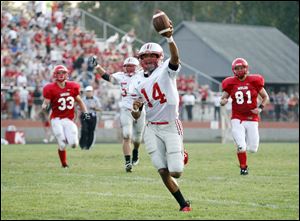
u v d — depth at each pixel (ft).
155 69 105.29
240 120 165.17
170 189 106.01
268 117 441.68
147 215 101.55
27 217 100.58
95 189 134.72
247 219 98.07
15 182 146.51
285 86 536.83
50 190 133.28
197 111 403.13
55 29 420.36
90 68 392.88
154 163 105.60
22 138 319.88
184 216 100.32
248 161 201.26
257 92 165.27
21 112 359.46
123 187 137.69
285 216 101.19
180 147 104.73
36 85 365.81
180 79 408.87
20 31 405.59
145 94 105.09
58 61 389.19
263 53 538.47
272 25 642.22
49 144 305.32
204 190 132.87
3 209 108.99
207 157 212.84
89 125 258.78
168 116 104.63
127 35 445.37
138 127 173.99
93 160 202.39
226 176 157.79
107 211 106.11
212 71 520.01
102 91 379.35
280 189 134.41
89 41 422.41
